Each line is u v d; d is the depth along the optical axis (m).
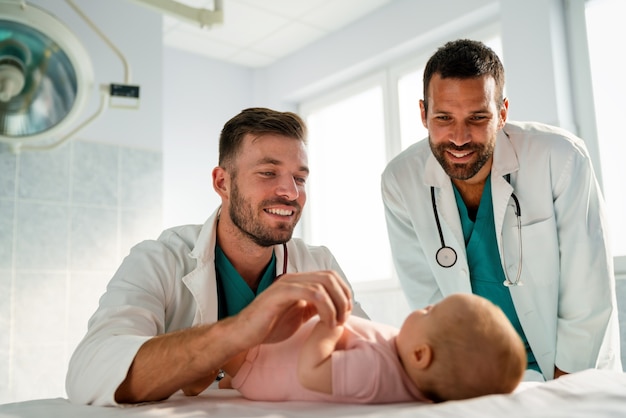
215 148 3.90
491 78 1.33
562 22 2.70
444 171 1.50
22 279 2.58
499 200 1.50
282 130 1.20
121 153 2.91
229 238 1.27
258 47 3.86
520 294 1.49
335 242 3.92
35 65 1.97
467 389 0.82
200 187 3.77
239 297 1.30
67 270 2.69
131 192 2.91
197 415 0.79
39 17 1.89
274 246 1.34
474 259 1.55
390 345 0.91
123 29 2.99
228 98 4.02
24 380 2.53
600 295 1.43
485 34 3.06
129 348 0.93
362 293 3.52
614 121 2.59
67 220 2.72
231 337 0.87
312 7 3.39
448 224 1.55
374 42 3.46
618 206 2.54
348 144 3.94
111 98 2.23
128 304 1.11
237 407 0.84
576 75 2.66
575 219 1.46
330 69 3.71
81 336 2.68
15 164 2.63
